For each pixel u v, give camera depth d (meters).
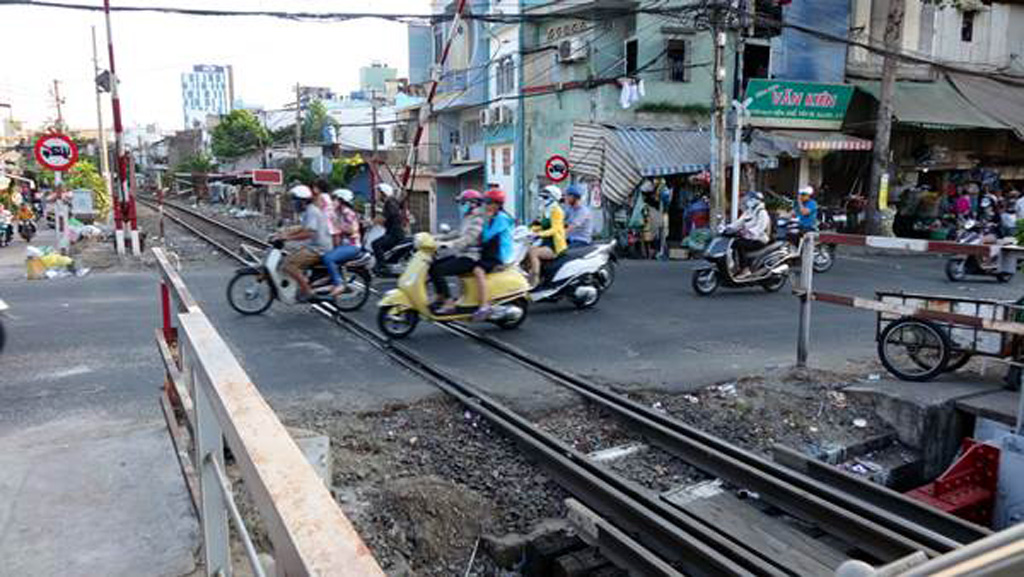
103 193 25.92
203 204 50.00
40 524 3.49
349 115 51.06
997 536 0.98
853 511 4.76
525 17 14.41
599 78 20.34
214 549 2.14
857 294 12.19
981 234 13.98
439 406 6.30
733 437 6.05
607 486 4.73
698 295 11.94
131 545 3.31
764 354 8.15
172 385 4.98
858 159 21.92
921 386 6.70
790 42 20.91
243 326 9.21
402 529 4.45
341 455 5.21
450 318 8.66
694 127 20.33
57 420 5.48
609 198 18.16
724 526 4.69
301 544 0.96
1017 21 23.94
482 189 28.61
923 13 22.28
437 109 30.92
